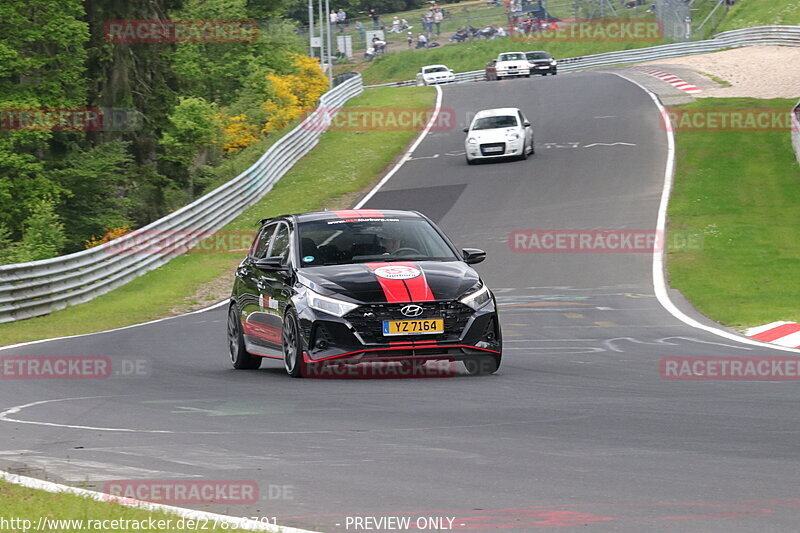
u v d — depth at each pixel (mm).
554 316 63156
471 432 26984
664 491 20141
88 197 158125
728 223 100062
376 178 139375
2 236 115500
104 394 37375
